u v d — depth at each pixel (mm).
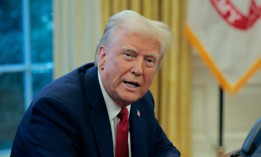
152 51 1334
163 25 1380
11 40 3117
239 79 2912
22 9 3109
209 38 2848
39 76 3227
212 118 3334
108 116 1466
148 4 2787
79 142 1393
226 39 2865
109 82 1378
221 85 2980
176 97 2984
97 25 2736
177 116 3037
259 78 3357
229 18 2842
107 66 1366
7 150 3201
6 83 3156
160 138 1768
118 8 2754
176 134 3039
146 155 1580
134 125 1582
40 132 1324
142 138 1584
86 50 2762
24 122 1411
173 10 2844
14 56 3145
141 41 1314
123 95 1370
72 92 1416
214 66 2867
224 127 3389
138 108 1648
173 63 2918
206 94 3291
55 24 2736
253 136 1417
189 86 3041
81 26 2736
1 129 3188
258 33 2891
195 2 2811
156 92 2969
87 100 1434
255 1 2848
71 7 2715
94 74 1485
